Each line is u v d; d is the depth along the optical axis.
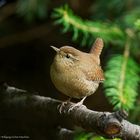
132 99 7.04
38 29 11.54
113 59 7.60
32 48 11.70
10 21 11.42
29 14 9.67
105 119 5.65
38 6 9.62
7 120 9.05
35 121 9.24
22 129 9.19
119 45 8.15
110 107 11.05
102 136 5.97
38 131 9.30
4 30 11.36
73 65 8.16
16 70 11.46
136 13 8.41
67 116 6.95
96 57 8.98
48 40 11.68
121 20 8.47
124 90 7.09
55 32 11.62
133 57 8.55
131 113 7.88
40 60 11.66
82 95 8.36
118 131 5.64
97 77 8.49
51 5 11.21
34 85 11.34
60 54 8.23
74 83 8.07
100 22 8.18
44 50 11.70
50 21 11.55
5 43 11.38
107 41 7.97
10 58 11.57
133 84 7.27
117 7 9.05
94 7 9.56
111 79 7.27
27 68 11.56
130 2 8.96
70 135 7.30
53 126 9.32
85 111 6.39
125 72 7.39
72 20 7.64
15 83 11.20
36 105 7.56
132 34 7.96
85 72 8.23
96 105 11.14
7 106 7.90
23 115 9.02
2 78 11.18
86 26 7.73
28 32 11.48
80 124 6.45
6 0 11.30
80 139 6.80
